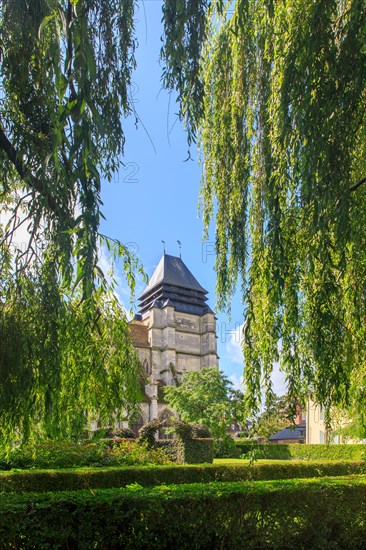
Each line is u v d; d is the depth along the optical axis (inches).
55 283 199.8
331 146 213.5
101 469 425.1
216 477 496.7
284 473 554.3
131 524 224.8
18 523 198.1
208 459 730.2
